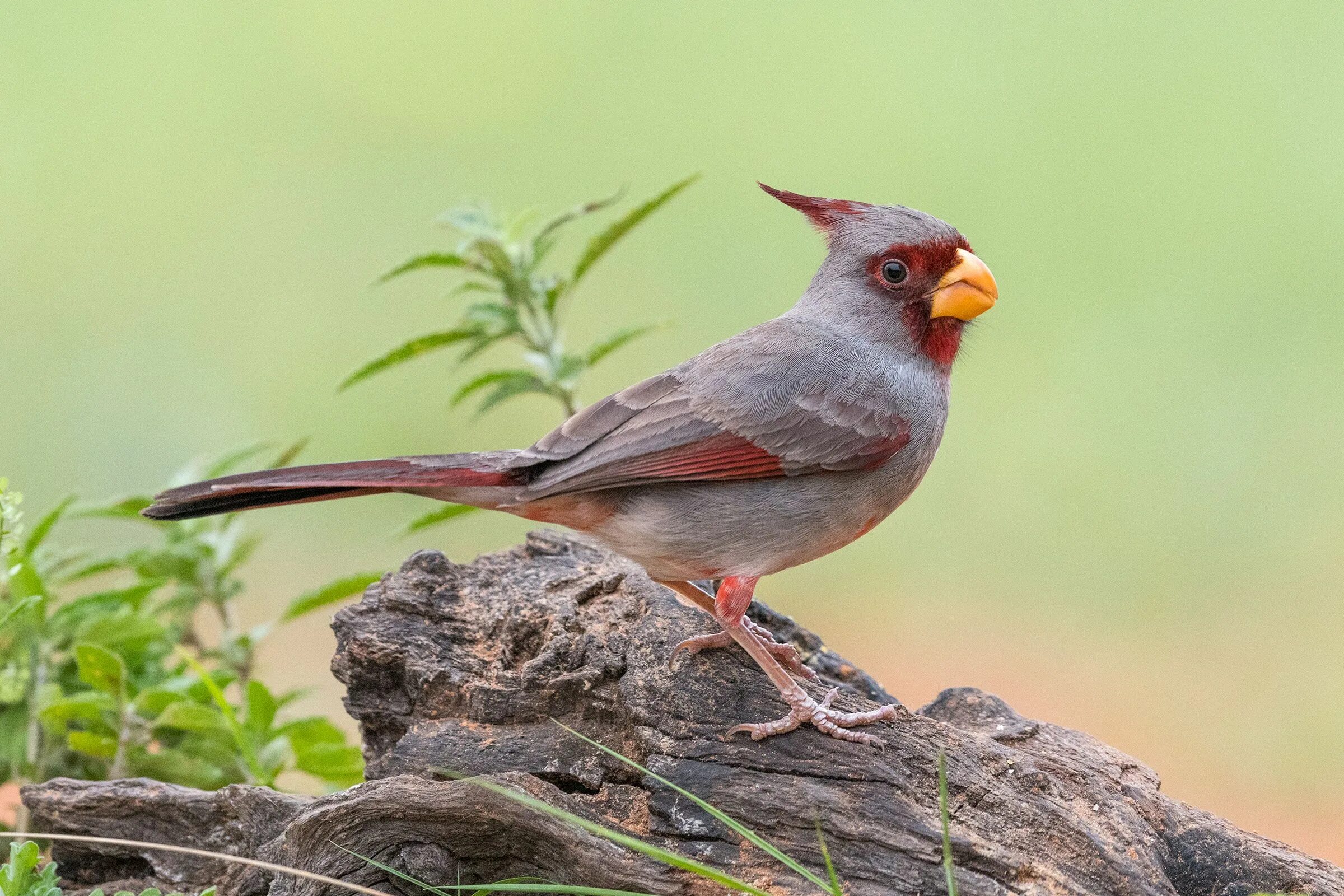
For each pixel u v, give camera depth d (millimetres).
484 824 5945
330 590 8016
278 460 8406
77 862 6645
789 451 6719
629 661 6488
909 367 7195
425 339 8094
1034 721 6664
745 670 6531
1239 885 6152
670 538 6738
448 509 7922
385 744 6852
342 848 5977
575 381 8172
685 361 7062
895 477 7035
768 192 7559
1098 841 5980
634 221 8156
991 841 5926
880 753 6180
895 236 7203
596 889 5445
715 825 6004
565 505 6781
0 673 7410
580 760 6379
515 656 6684
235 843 6418
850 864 5883
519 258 8211
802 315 7359
